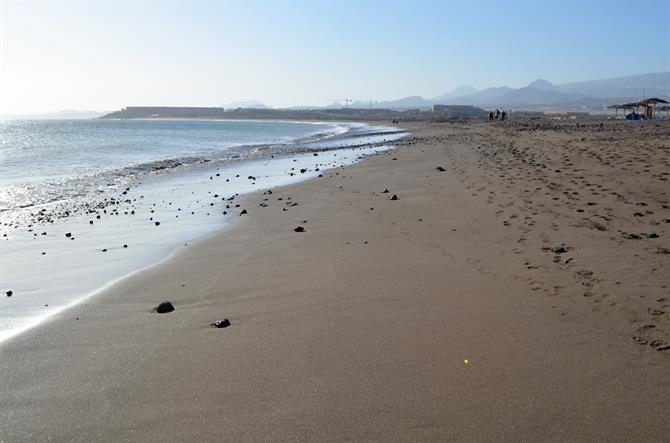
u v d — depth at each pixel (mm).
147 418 4297
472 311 6328
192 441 3961
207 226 12656
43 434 4113
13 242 11500
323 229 11477
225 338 5910
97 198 17891
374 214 12789
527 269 7695
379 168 22672
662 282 6672
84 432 4125
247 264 9000
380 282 7629
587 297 6445
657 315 5770
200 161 31562
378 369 5008
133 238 11633
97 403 4555
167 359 5395
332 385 4738
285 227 11922
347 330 5988
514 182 15617
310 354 5398
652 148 21641
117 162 31828
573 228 9781
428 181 17562
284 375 4961
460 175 18250
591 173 16188
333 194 16391
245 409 4383
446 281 7484
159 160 32500
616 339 5328
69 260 9828
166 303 6941
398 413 4246
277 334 5965
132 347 5723
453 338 5617
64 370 5199
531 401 4328
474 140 37219
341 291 7340
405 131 69938
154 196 18062
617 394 4355
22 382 4969
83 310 6984
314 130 101500
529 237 9438
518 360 5035
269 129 110750
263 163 29547
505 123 73438
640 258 7680
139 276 8531
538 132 42625
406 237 10281
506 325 5855
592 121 71875
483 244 9273
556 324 5785
